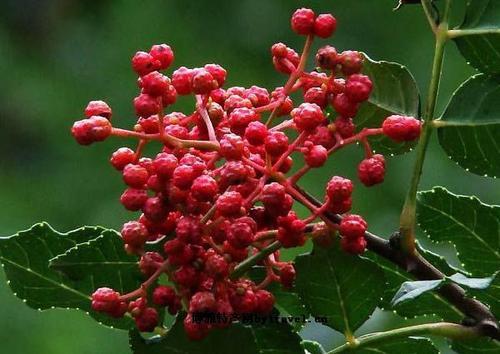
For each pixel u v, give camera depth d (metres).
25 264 0.45
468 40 0.44
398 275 0.46
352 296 0.43
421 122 0.43
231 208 0.41
